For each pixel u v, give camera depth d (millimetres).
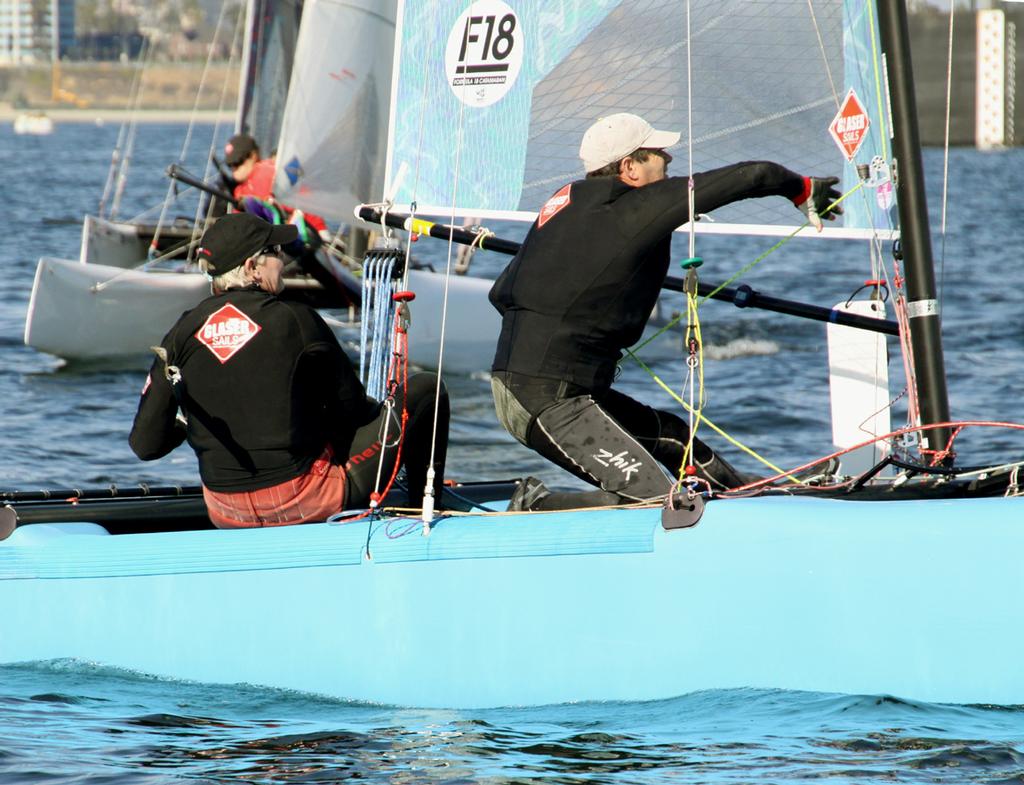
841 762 10016
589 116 15500
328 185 35906
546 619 11414
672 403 28859
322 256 38406
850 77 14688
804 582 10906
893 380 31359
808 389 30266
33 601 12625
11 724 11297
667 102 15359
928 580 10742
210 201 46125
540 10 15555
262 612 12055
